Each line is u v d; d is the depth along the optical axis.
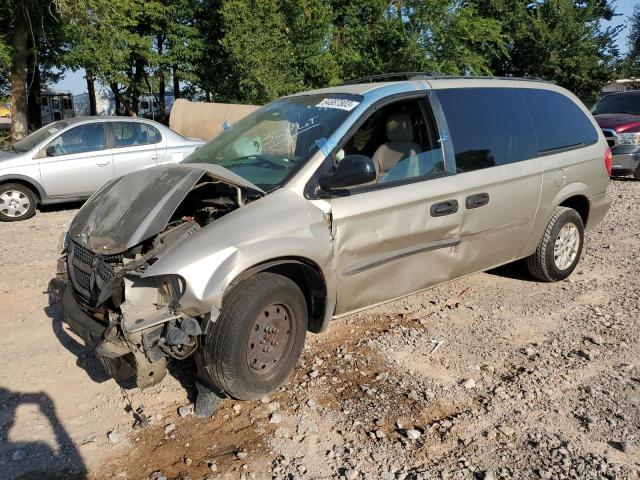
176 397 3.88
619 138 12.41
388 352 4.47
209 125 13.25
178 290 3.32
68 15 16.53
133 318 3.30
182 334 3.27
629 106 13.40
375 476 3.13
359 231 4.06
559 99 5.88
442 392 3.94
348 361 4.32
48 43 18.19
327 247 3.87
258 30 18.38
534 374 4.15
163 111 27.42
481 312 5.27
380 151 4.64
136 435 3.49
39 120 24.14
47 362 4.35
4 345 4.62
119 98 25.02
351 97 4.44
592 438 3.44
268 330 3.69
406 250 4.38
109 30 18.19
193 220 3.83
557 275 5.90
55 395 3.91
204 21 21.75
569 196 5.71
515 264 6.45
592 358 4.39
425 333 4.82
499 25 22.19
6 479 3.11
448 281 4.85
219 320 3.45
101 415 3.69
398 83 4.59
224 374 3.47
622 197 10.78
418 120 4.64
